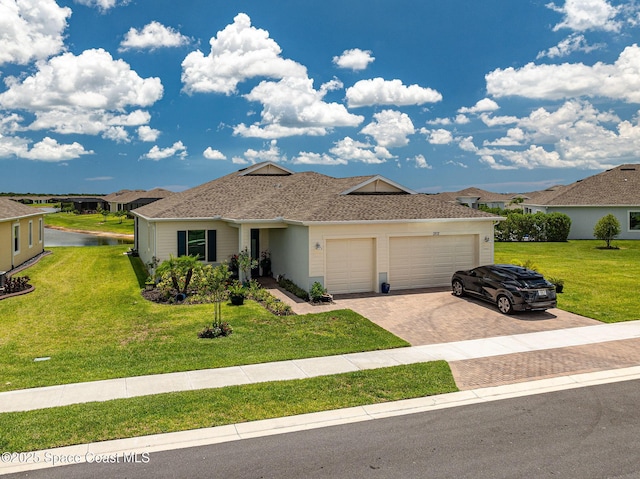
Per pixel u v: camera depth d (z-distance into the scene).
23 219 28.95
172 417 8.35
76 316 15.79
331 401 9.08
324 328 14.34
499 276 16.77
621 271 24.69
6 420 8.16
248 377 10.34
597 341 13.04
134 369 10.79
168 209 23.94
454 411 8.73
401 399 9.24
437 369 10.81
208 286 14.48
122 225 70.88
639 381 10.17
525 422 8.23
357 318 15.47
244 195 26.16
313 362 11.35
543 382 10.14
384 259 19.83
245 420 8.30
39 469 6.75
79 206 106.00
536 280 15.98
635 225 39.84
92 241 49.12
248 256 20.83
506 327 14.55
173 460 7.00
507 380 10.24
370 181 22.45
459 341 13.15
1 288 19.38
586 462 6.88
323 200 21.53
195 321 15.10
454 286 19.16
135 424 8.08
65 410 8.55
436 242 20.86
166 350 12.19
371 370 10.73
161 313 16.17
